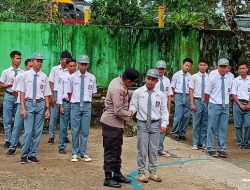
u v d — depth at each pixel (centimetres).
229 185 763
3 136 1164
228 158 972
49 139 1081
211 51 1348
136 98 761
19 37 1230
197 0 1555
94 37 1280
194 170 852
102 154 973
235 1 1320
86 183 750
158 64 948
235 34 1329
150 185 748
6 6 1380
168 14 1485
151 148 767
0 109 1204
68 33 1260
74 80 891
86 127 902
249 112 1072
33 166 852
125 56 1304
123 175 800
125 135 1177
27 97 863
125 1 1431
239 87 1078
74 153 900
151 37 1316
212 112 973
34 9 1372
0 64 1222
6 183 738
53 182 751
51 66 1253
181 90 1131
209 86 976
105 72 1293
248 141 1088
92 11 1431
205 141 1054
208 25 1431
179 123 1144
